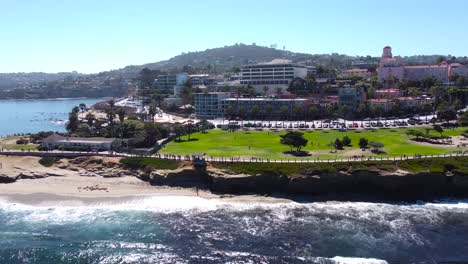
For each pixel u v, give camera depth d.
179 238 109.88
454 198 143.62
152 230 115.19
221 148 186.38
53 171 159.38
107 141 181.88
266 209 131.50
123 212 128.25
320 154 170.75
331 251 102.31
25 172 157.50
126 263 96.19
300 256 99.25
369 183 144.50
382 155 166.00
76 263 96.50
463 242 107.94
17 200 137.88
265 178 143.88
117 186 148.50
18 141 198.25
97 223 119.94
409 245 106.00
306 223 120.19
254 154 171.62
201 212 128.62
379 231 114.56
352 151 176.25
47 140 183.38
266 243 106.81
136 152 174.25
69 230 115.38
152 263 96.00
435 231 114.81
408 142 195.25
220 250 102.62
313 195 143.38
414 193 145.00
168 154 170.50
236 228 116.50
